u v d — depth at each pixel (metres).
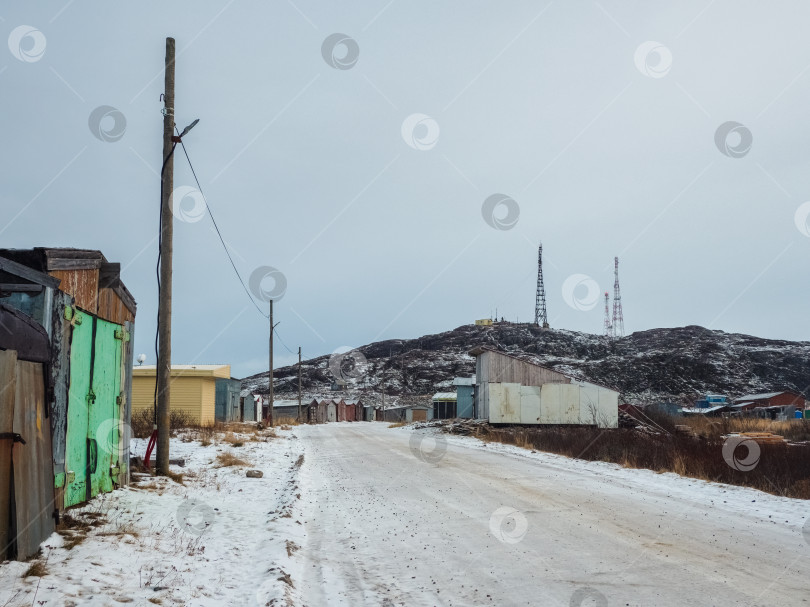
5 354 6.11
